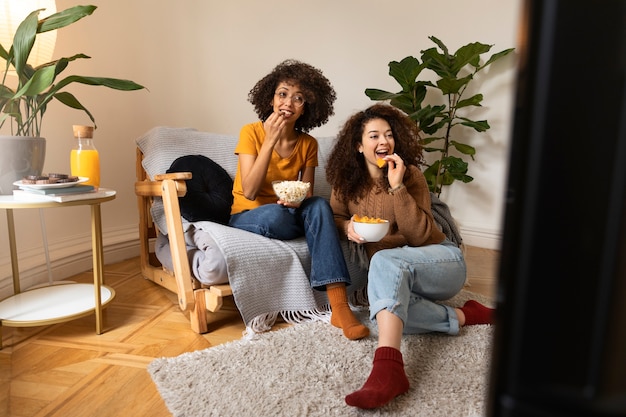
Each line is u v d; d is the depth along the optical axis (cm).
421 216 126
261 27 247
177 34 231
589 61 16
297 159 164
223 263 130
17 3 131
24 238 175
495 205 254
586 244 17
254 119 252
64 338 130
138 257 229
